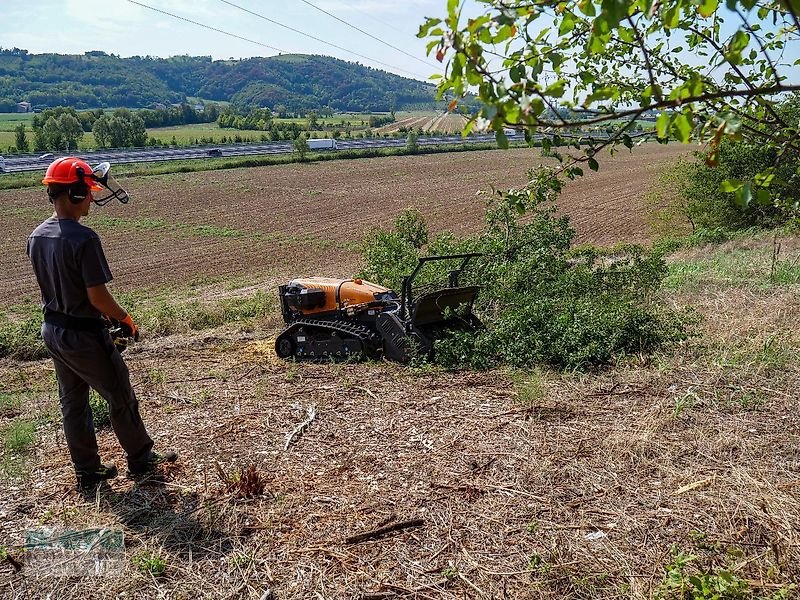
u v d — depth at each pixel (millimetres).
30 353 10133
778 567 3514
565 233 12820
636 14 2152
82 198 4410
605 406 5898
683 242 20672
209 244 27641
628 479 4582
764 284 10445
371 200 39281
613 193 40031
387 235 12422
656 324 7566
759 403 5680
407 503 4426
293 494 4598
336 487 4680
